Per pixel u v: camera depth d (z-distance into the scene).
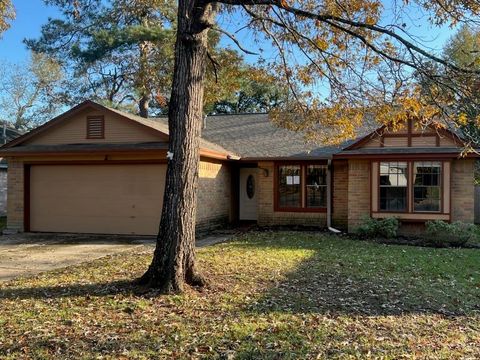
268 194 16.08
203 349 4.52
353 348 4.62
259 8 8.91
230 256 9.60
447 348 4.73
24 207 14.89
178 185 6.65
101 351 4.45
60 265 9.12
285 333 5.00
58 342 4.66
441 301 6.52
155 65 17.91
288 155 15.53
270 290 6.76
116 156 13.87
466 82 6.66
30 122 37.69
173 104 6.73
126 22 16.02
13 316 5.53
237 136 18.08
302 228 15.38
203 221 14.62
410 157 13.10
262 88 13.33
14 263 9.36
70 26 20.41
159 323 5.25
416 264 9.12
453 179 13.25
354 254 10.16
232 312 5.67
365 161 13.97
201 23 6.70
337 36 8.23
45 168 14.90
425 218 13.16
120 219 14.24
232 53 11.23
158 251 6.68
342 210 15.20
